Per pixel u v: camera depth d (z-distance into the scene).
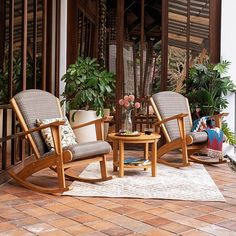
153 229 2.51
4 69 5.14
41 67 5.54
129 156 5.57
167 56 6.25
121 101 4.43
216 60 6.17
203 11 6.19
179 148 4.79
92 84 5.68
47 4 5.92
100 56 6.68
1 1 5.18
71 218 2.72
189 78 6.06
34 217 2.73
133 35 6.32
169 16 6.24
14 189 3.55
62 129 3.90
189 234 2.42
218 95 5.86
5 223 2.59
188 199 3.26
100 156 3.75
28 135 3.66
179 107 5.24
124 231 2.47
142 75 6.30
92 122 4.01
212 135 4.77
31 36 5.59
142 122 6.25
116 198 3.27
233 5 5.92
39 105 3.91
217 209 2.98
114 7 6.73
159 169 4.61
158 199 3.26
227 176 4.26
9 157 5.00
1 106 3.80
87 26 6.88
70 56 6.55
